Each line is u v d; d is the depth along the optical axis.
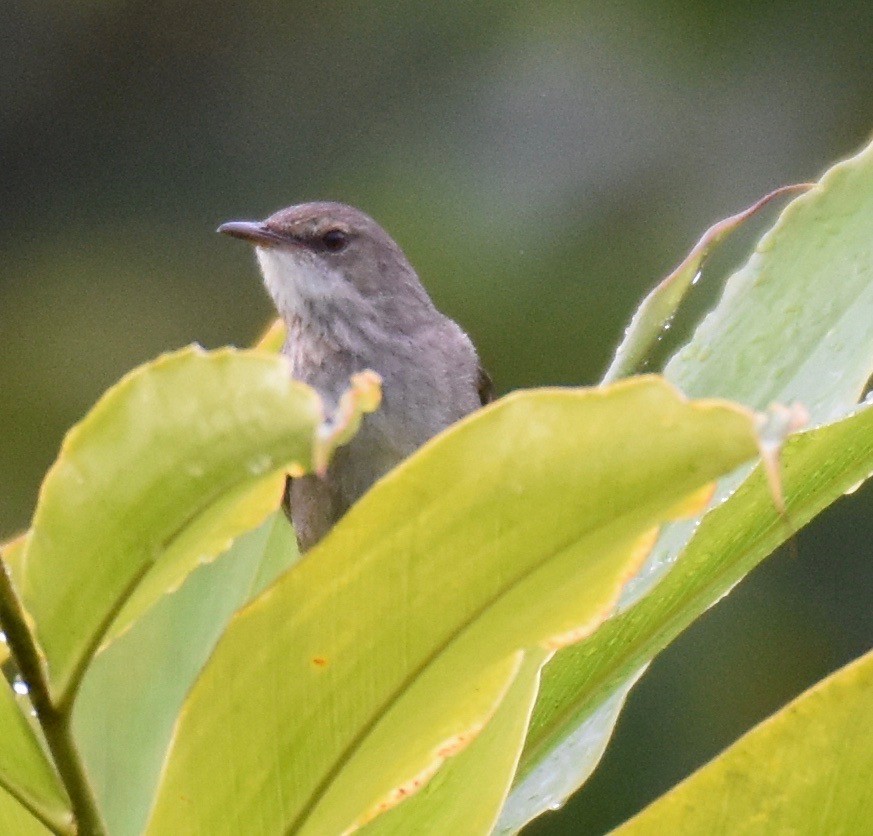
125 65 3.94
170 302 3.94
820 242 3.67
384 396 3.81
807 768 2.40
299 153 3.93
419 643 2.29
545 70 3.91
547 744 3.46
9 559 3.13
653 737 3.85
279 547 3.67
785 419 1.95
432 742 2.44
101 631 2.30
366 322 3.82
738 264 3.89
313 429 2.07
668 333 3.89
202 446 2.15
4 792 2.52
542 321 3.90
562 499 2.13
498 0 3.91
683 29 3.90
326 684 2.31
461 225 3.90
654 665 3.86
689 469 2.05
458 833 2.88
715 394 3.67
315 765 2.37
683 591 3.36
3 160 3.95
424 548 2.21
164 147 3.94
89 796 2.34
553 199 3.90
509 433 2.09
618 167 3.90
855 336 3.64
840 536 3.87
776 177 3.90
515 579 2.23
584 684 3.44
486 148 3.91
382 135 3.92
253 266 3.94
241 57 3.94
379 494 2.16
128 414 2.16
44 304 3.94
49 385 3.93
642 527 2.16
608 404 2.04
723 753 2.42
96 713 3.55
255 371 2.07
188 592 3.67
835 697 2.38
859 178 3.67
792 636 3.87
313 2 3.93
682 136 3.90
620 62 3.91
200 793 2.38
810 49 3.90
